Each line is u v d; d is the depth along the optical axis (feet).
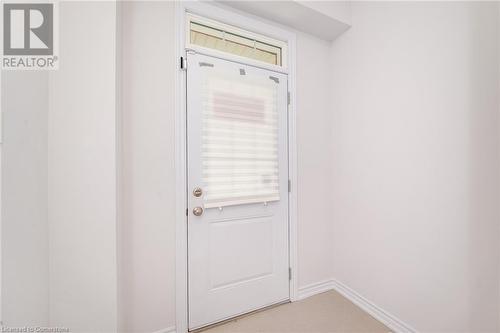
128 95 4.39
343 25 6.05
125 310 4.33
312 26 6.09
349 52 6.14
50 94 3.63
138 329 4.44
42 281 3.48
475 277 3.70
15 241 3.08
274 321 5.27
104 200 3.76
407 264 4.71
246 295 5.56
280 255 6.00
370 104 5.53
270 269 5.88
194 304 4.99
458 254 3.91
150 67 4.60
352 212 6.06
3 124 2.94
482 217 3.62
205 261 5.12
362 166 5.76
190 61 4.99
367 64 5.61
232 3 5.25
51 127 3.63
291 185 6.13
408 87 4.69
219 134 5.24
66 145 3.65
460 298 3.88
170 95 4.79
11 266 3.03
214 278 5.22
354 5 5.98
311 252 6.42
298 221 6.23
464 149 3.83
